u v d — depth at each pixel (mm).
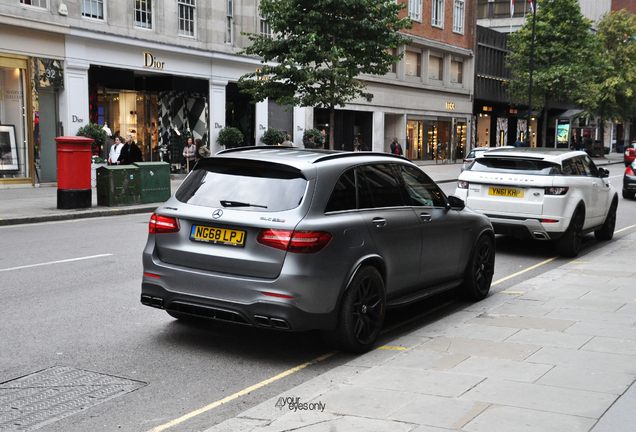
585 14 75312
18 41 18641
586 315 6062
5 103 18703
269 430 3471
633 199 19734
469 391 4027
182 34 24359
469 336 5367
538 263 9477
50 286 7258
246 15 26953
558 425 3475
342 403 3852
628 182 19500
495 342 5168
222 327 5859
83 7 20719
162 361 4910
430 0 39688
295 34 22453
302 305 4645
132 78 22438
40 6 19156
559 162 9680
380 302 5258
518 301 6719
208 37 25234
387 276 5426
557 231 9469
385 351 5137
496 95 47875
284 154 5340
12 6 18266
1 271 8023
